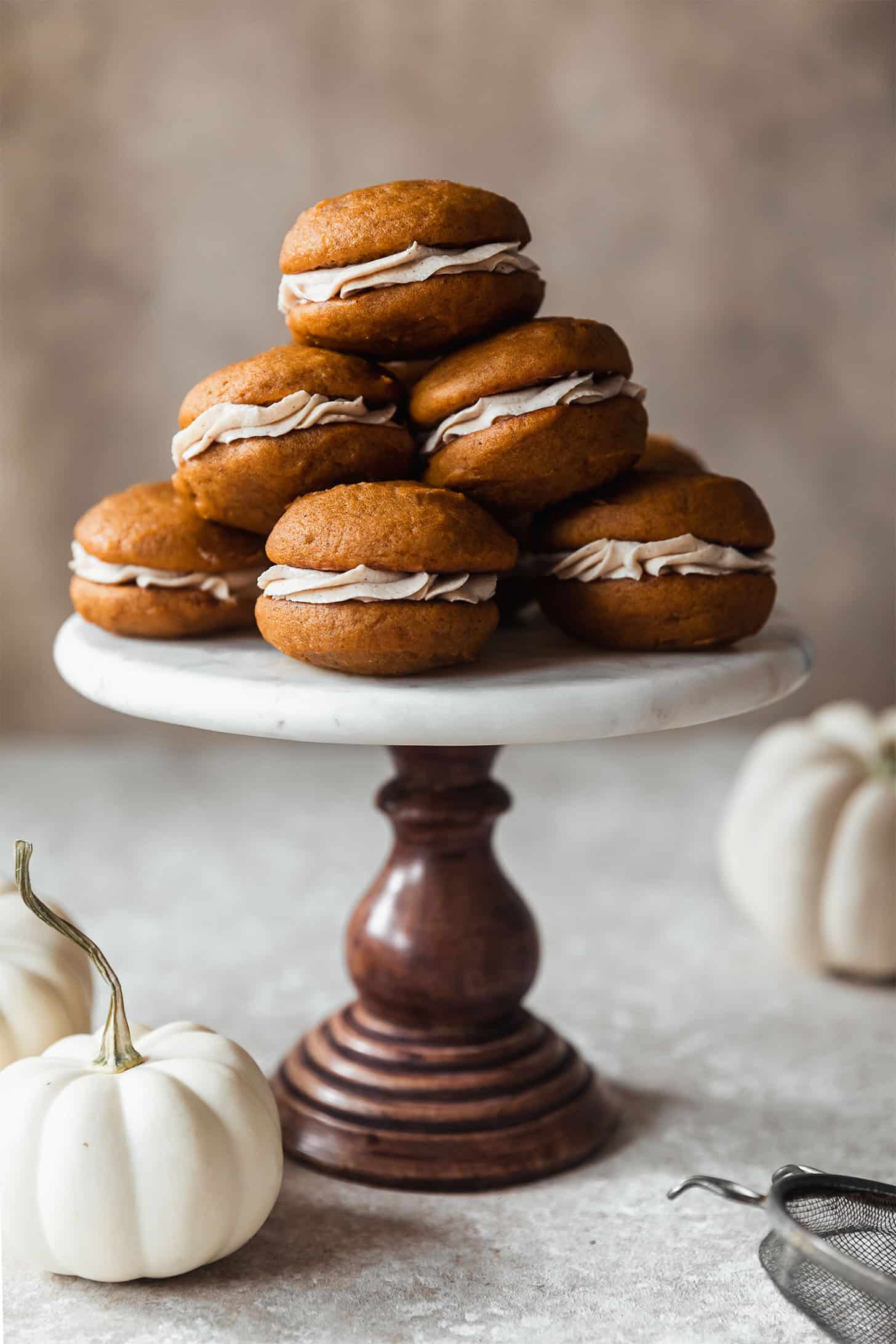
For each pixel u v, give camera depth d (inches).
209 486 36.0
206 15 64.0
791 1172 34.6
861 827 44.6
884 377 67.0
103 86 64.3
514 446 35.4
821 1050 42.1
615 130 65.3
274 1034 42.2
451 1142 37.6
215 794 58.7
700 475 36.9
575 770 62.6
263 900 49.1
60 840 52.9
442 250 35.4
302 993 44.0
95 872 50.6
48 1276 35.2
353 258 35.3
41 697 68.5
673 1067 41.4
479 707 34.0
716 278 66.4
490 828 38.9
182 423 36.2
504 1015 39.0
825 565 68.6
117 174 64.9
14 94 64.1
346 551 34.4
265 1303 34.7
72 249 65.2
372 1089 38.2
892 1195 34.3
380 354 36.1
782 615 40.1
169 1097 34.1
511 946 38.6
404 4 64.3
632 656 36.5
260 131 65.0
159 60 64.3
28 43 63.7
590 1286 35.1
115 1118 34.0
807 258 66.1
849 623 69.0
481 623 35.0
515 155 65.7
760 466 68.0
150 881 50.2
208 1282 35.1
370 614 34.4
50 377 66.2
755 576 36.7
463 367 35.6
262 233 65.7
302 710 34.1
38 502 67.2
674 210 65.9
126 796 58.3
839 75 64.6
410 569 34.5
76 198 64.9
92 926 47.3
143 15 63.8
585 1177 37.8
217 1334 34.0
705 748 66.2
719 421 67.7
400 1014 38.6
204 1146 34.0
